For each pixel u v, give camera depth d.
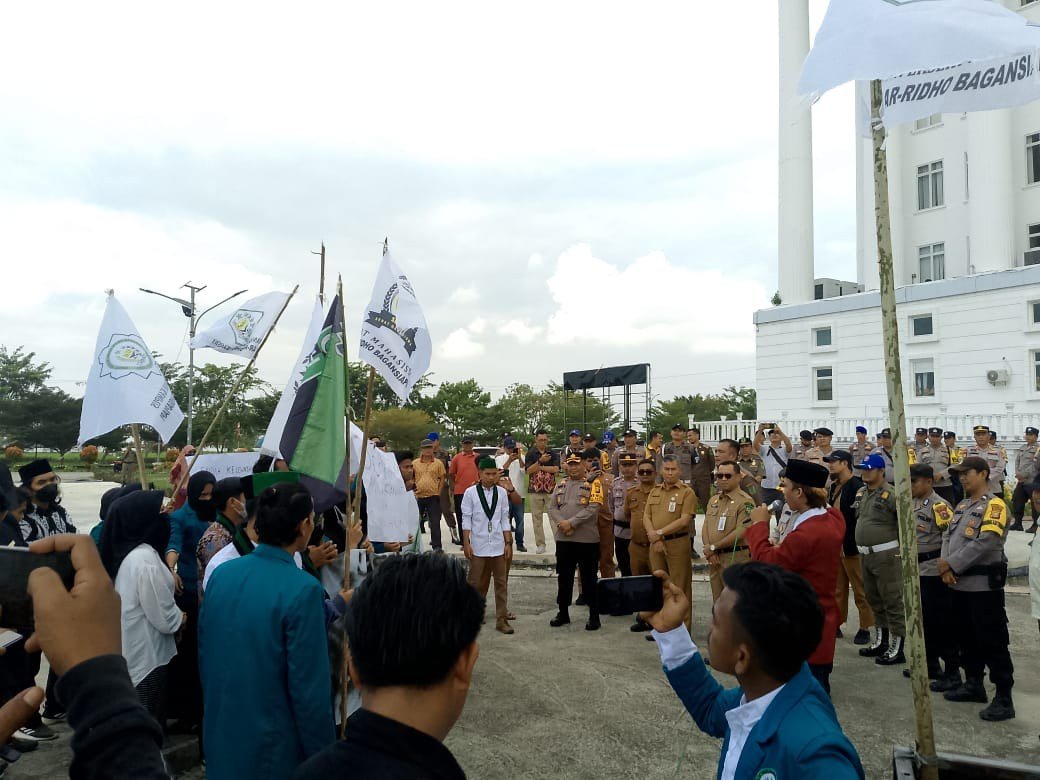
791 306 27.41
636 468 9.55
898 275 27.03
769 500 13.81
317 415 4.01
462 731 5.44
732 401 66.12
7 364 62.78
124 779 0.82
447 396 50.25
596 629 8.34
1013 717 5.63
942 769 3.15
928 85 3.85
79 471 46.03
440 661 1.28
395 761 1.18
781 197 28.09
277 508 2.96
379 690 1.31
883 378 24.81
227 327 5.76
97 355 5.17
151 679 4.38
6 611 1.02
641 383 23.50
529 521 18.45
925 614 6.36
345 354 4.06
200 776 4.67
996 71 3.71
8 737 0.96
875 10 3.14
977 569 5.72
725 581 2.10
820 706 1.96
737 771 1.97
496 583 8.27
